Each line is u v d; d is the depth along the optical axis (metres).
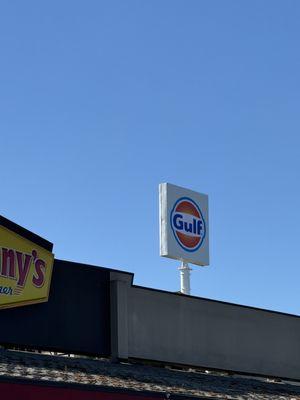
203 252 30.84
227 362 25.20
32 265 21.23
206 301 25.39
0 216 20.75
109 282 23.27
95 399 17.69
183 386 20.84
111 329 22.84
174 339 24.14
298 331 27.53
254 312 26.56
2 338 20.33
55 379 17.88
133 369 22.03
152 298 24.05
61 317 21.77
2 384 16.41
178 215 30.27
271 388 24.52
